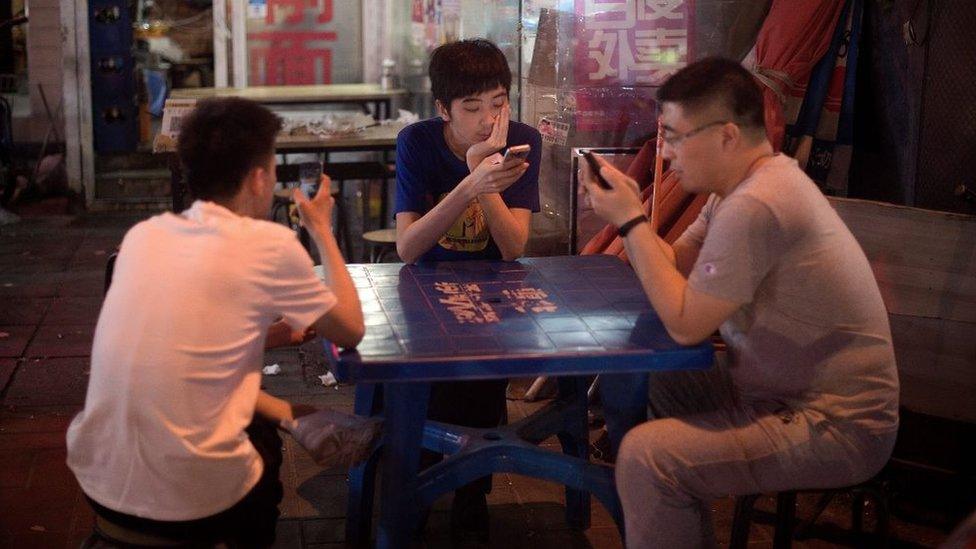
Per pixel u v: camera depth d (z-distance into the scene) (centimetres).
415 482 270
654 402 422
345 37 908
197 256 226
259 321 231
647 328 262
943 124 404
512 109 511
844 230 253
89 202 822
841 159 439
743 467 248
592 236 476
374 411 317
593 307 281
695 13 469
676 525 251
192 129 234
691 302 243
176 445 221
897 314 354
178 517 225
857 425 249
